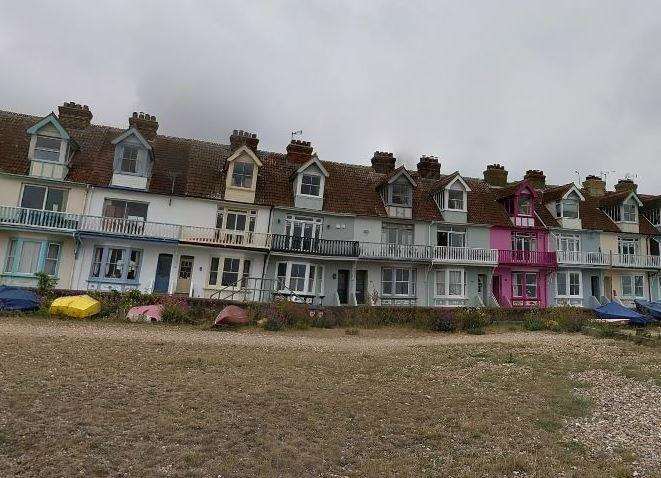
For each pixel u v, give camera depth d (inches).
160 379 431.5
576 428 357.7
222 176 1186.0
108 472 253.4
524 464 287.9
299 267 1162.0
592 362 595.8
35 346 528.7
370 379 487.8
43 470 250.5
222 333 753.0
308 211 1194.6
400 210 1275.8
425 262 1240.8
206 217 1120.8
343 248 1171.9
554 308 1122.7
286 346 660.1
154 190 1087.6
